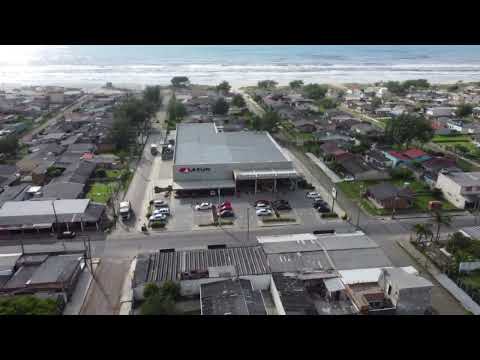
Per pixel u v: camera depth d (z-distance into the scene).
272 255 57.84
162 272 53.75
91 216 69.38
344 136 123.75
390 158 102.75
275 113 133.88
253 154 92.00
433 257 61.47
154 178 92.94
